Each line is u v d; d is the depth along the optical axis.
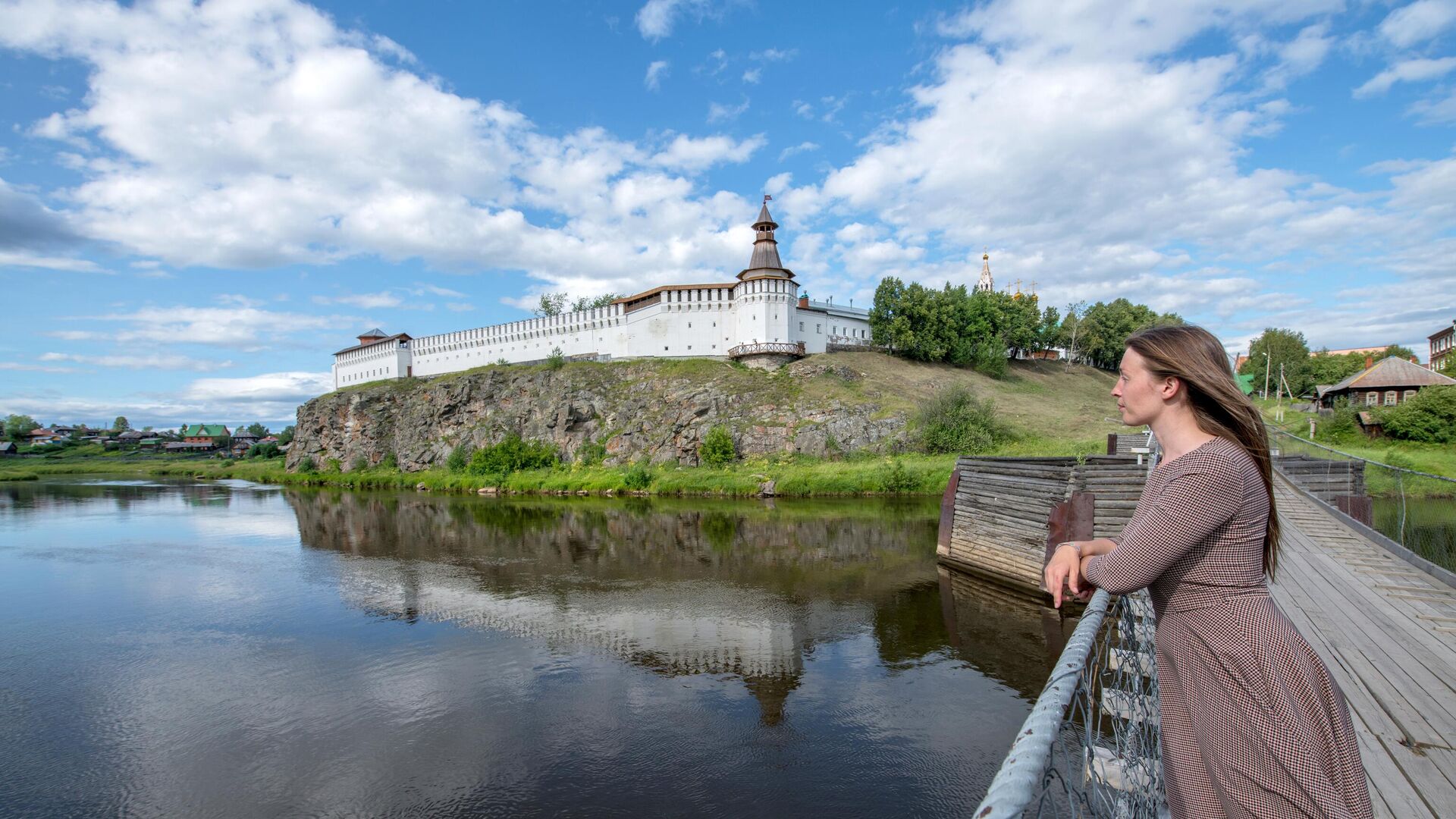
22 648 21.44
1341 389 58.34
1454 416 46.28
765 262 88.81
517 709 16.08
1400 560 14.38
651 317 92.00
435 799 12.70
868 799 11.98
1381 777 6.09
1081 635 3.07
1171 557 2.40
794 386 78.00
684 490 61.66
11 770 14.16
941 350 93.12
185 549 38.88
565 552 34.84
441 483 77.94
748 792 12.35
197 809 12.77
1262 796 2.32
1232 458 2.38
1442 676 8.27
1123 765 3.58
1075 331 113.94
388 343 114.44
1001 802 1.65
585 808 12.16
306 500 68.62
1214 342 2.70
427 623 23.09
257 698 17.30
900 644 18.91
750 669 17.73
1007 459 26.22
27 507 63.31
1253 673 2.34
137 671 19.38
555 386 86.00
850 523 40.22
